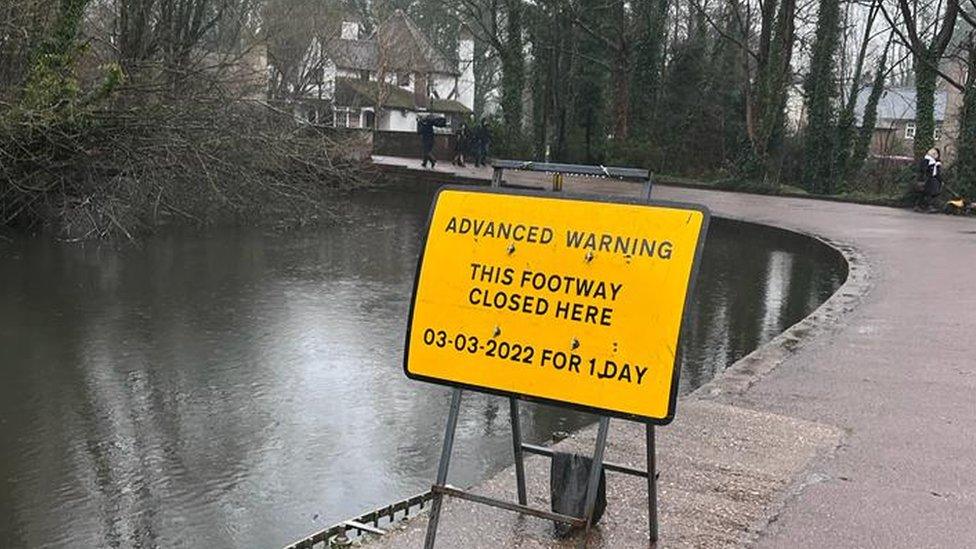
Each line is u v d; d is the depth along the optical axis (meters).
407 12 66.19
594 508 3.09
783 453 4.41
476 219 3.08
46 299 11.60
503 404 7.89
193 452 6.65
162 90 15.55
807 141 33.66
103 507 5.73
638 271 2.83
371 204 24.58
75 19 15.11
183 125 15.73
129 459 6.50
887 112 53.38
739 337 10.57
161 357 9.12
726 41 37.78
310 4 40.38
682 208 2.83
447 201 3.13
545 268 2.95
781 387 5.74
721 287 13.89
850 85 47.53
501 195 3.06
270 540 5.32
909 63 41.09
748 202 24.94
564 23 36.84
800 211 22.12
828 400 5.44
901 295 9.45
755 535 3.45
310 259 15.52
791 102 42.94
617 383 2.83
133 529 5.43
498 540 3.36
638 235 2.86
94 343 9.58
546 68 38.59
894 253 13.43
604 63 36.78
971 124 23.00
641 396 2.79
